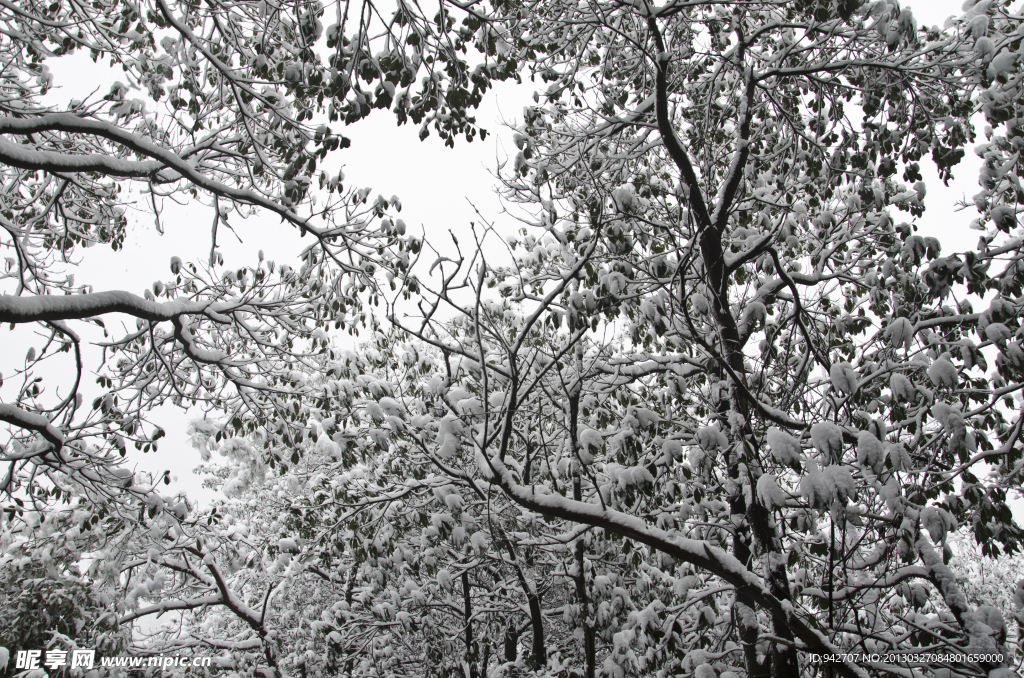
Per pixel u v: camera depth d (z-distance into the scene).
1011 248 5.30
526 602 9.09
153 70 7.04
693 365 6.96
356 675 9.95
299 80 4.99
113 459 6.87
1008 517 5.26
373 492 8.40
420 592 8.08
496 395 6.43
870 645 5.29
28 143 6.97
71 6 6.07
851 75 6.50
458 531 6.81
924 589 5.11
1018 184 5.90
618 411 7.93
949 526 4.00
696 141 6.87
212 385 8.02
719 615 7.86
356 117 4.96
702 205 5.80
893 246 6.68
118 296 5.57
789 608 4.43
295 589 11.55
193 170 6.06
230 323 7.39
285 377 8.52
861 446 3.87
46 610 8.02
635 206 6.16
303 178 6.72
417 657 9.94
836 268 7.60
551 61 6.67
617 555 7.80
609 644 7.46
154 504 7.18
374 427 7.23
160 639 10.41
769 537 5.52
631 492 5.52
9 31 5.97
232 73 5.99
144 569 9.48
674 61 6.84
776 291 7.18
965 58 5.72
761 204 7.54
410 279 5.84
